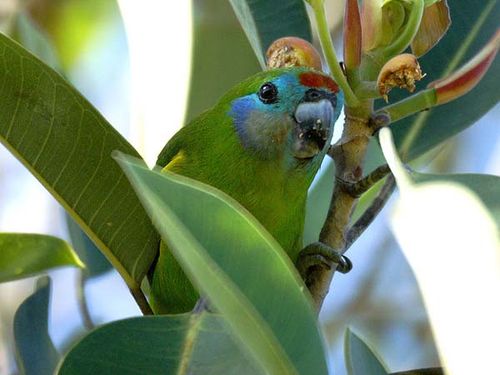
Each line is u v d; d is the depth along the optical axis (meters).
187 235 1.51
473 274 1.14
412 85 1.64
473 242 1.18
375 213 1.67
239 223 1.51
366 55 1.65
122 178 1.66
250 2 1.70
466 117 1.69
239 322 1.55
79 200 1.67
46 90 1.65
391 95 1.70
